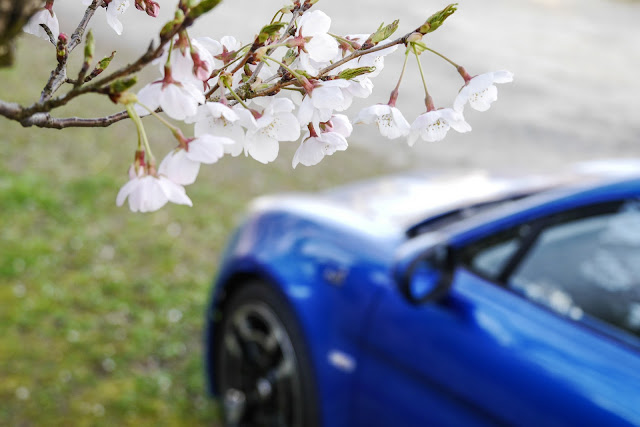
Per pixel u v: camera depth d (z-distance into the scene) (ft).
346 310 9.14
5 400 11.24
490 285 8.05
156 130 22.43
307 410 9.62
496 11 52.44
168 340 13.46
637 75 36.40
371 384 8.76
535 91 31.48
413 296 7.85
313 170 22.49
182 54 2.50
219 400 11.70
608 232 7.52
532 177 10.27
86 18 2.90
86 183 19.12
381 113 2.87
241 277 10.96
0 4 1.88
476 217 8.55
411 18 39.29
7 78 21.42
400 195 10.44
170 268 15.97
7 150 20.52
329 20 2.80
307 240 10.07
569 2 61.31
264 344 10.43
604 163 9.96
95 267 15.44
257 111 2.72
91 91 2.22
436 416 8.02
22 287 14.17
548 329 7.36
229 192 20.52
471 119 27.20
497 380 7.43
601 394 6.63
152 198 2.54
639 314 6.93
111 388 11.91
